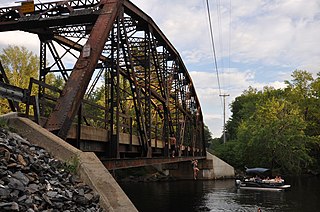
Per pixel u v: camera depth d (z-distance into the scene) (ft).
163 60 92.02
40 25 54.29
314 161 212.23
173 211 92.07
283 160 194.90
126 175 195.93
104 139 49.16
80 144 43.73
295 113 205.67
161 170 197.36
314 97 241.14
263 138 195.52
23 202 20.94
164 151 82.28
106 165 45.01
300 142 194.18
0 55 131.44
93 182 28.37
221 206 99.91
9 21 53.16
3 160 23.91
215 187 152.25
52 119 37.47
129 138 58.49
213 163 198.29
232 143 234.99
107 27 47.55
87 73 42.19
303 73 245.24
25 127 33.04
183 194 127.75
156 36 83.71
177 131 101.91
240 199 113.70
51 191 24.25
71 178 27.94
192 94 147.02
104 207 26.96
